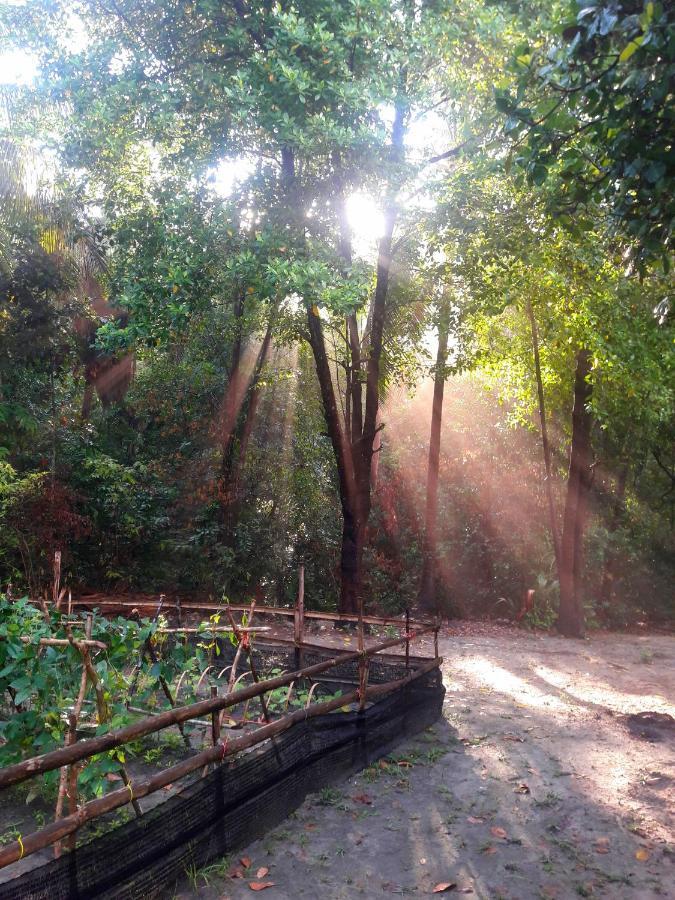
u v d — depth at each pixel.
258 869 4.16
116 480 13.45
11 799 4.78
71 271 13.86
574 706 8.17
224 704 4.48
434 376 15.38
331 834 4.63
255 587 14.62
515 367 15.70
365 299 11.19
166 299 9.84
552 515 14.93
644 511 18.52
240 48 9.88
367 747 5.82
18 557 12.23
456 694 8.41
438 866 4.30
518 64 4.70
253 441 15.59
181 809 3.93
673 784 5.63
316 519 15.77
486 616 15.87
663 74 3.99
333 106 9.68
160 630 5.70
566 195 5.39
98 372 15.30
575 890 4.09
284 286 9.26
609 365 12.64
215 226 9.95
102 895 3.42
